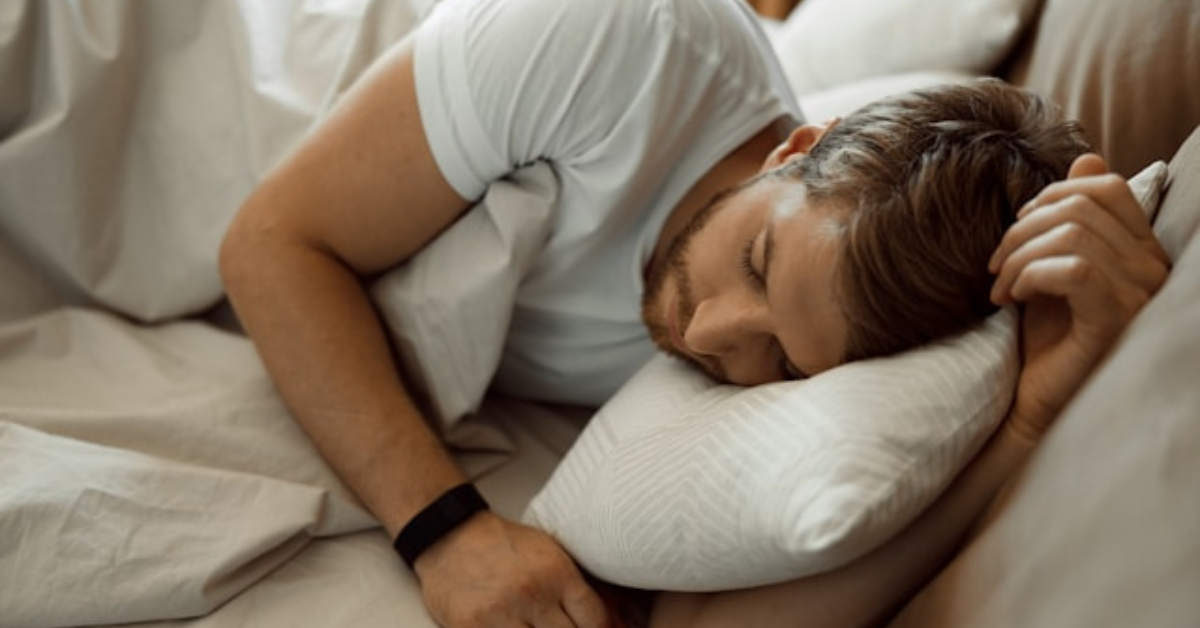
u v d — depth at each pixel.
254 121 0.93
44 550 0.70
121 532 0.72
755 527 0.59
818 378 0.63
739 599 0.67
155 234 0.95
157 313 0.95
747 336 0.67
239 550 0.73
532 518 0.79
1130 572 0.47
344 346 0.81
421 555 0.77
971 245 0.63
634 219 0.85
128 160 0.94
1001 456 0.64
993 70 1.17
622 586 0.80
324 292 0.82
